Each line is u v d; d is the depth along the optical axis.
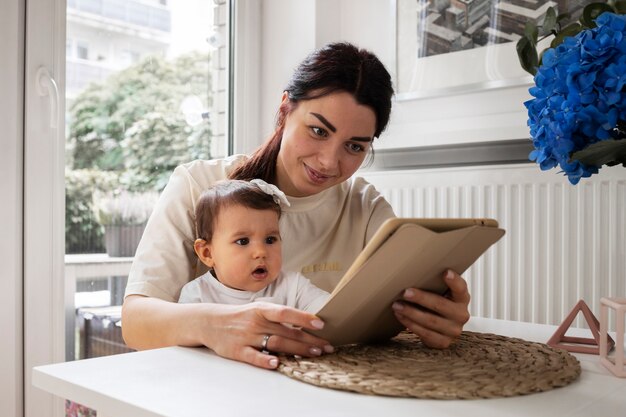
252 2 2.26
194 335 0.88
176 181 1.25
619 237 1.60
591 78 0.84
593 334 0.98
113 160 1.83
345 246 1.37
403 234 0.71
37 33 1.59
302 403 0.65
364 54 1.16
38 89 1.58
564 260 1.67
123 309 1.05
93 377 0.74
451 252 0.82
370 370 0.75
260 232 1.12
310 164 1.15
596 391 0.72
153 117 1.96
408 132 2.03
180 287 1.14
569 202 1.66
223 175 1.30
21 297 1.56
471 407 0.64
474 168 1.81
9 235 1.53
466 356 0.84
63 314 1.63
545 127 0.91
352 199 1.41
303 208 1.31
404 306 0.86
